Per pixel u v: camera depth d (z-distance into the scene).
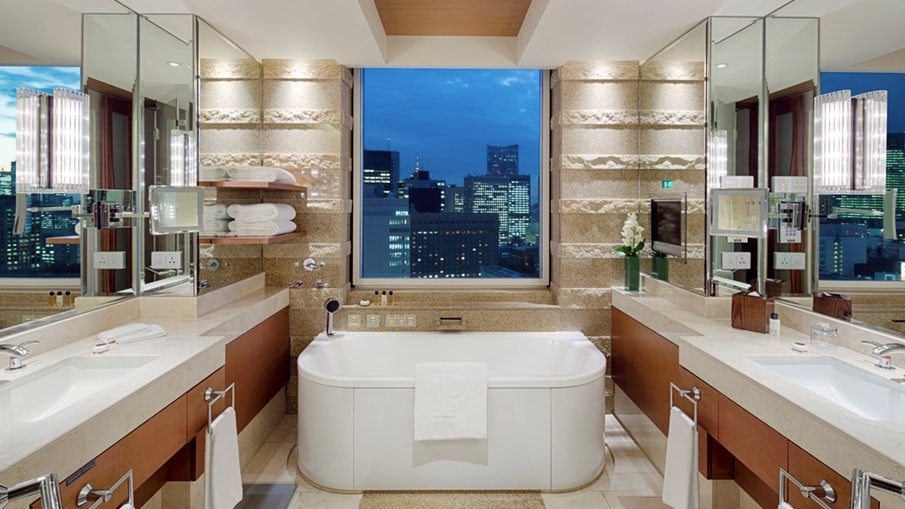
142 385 1.69
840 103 2.12
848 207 2.06
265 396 3.18
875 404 1.73
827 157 2.17
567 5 2.56
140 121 2.57
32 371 1.76
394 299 3.86
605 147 3.64
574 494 2.62
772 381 1.77
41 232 2.00
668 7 2.57
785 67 2.45
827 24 2.19
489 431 2.63
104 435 1.49
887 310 1.88
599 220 3.64
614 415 3.63
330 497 2.59
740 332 2.42
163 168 2.66
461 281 3.99
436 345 3.51
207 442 1.97
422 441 2.62
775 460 1.68
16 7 1.85
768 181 2.54
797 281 2.42
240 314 2.76
